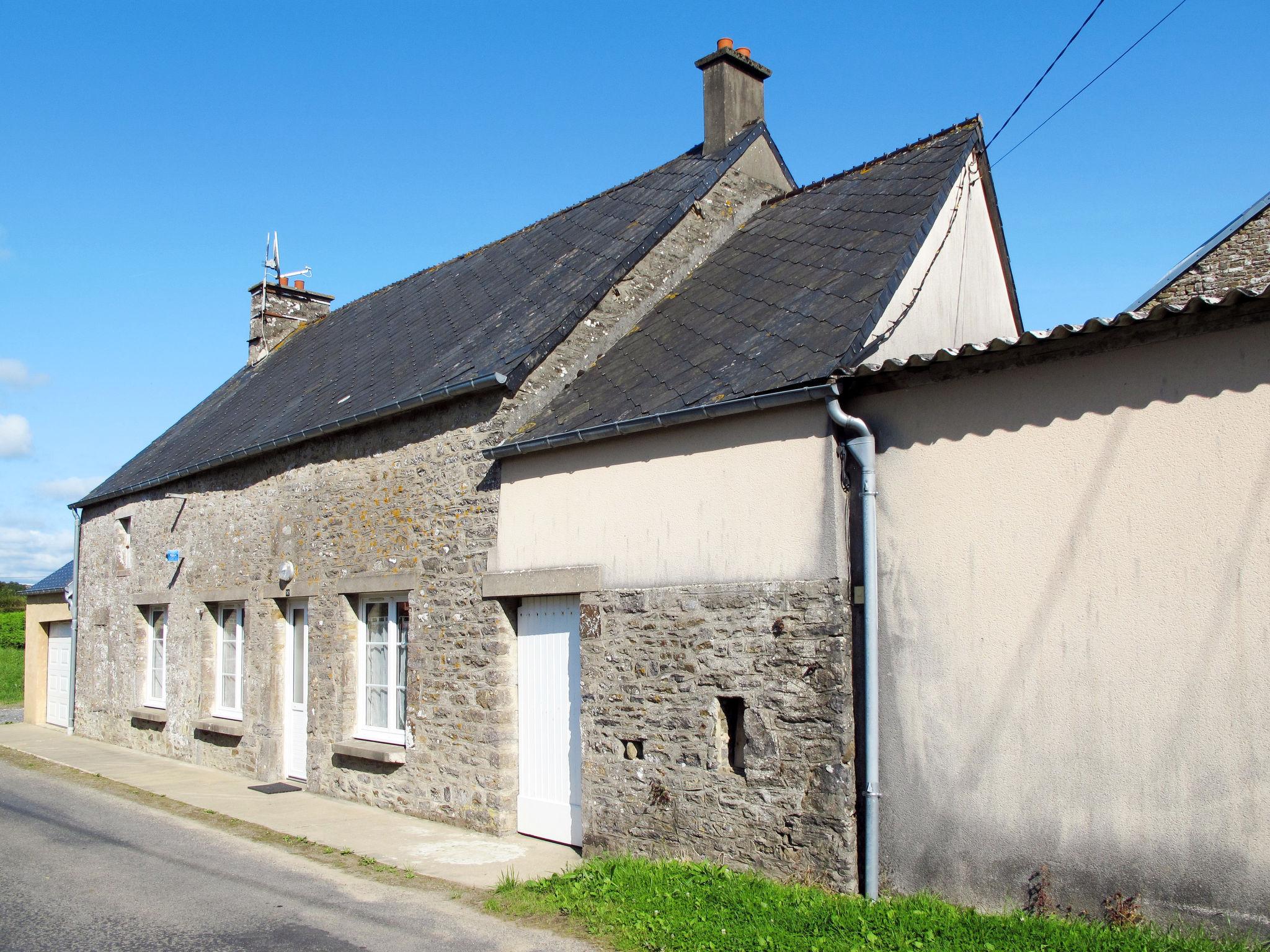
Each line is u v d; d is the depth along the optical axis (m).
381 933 6.07
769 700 6.67
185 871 7.61
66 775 12.62
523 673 8.92
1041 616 5.64
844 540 6.45
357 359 13.19
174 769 13.27
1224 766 4.96
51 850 8.30
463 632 9.31
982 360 5.91
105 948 5.84
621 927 5.89
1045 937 5.05
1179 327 5.23
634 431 7.68
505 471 8.97
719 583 7.09
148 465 16.27
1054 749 5.52
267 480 12.55
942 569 6.05
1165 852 5.11
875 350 6.96
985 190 9.63
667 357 8.61
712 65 11.70
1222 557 5.06
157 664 15.55
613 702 7.74
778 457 6.83
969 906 5.74
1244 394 5.06
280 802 10.64
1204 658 5.07
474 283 12.80
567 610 8.56
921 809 6.01
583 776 7.96
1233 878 4.89
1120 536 5.39
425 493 9.89
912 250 8.05
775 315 8.17
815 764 6.38
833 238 9.11
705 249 10.47
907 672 6.14
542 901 6.54
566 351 9.30
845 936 5.37
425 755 9.69
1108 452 5.48
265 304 17.98
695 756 7.10
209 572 13.71
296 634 12.21
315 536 11.49
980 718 5.81
